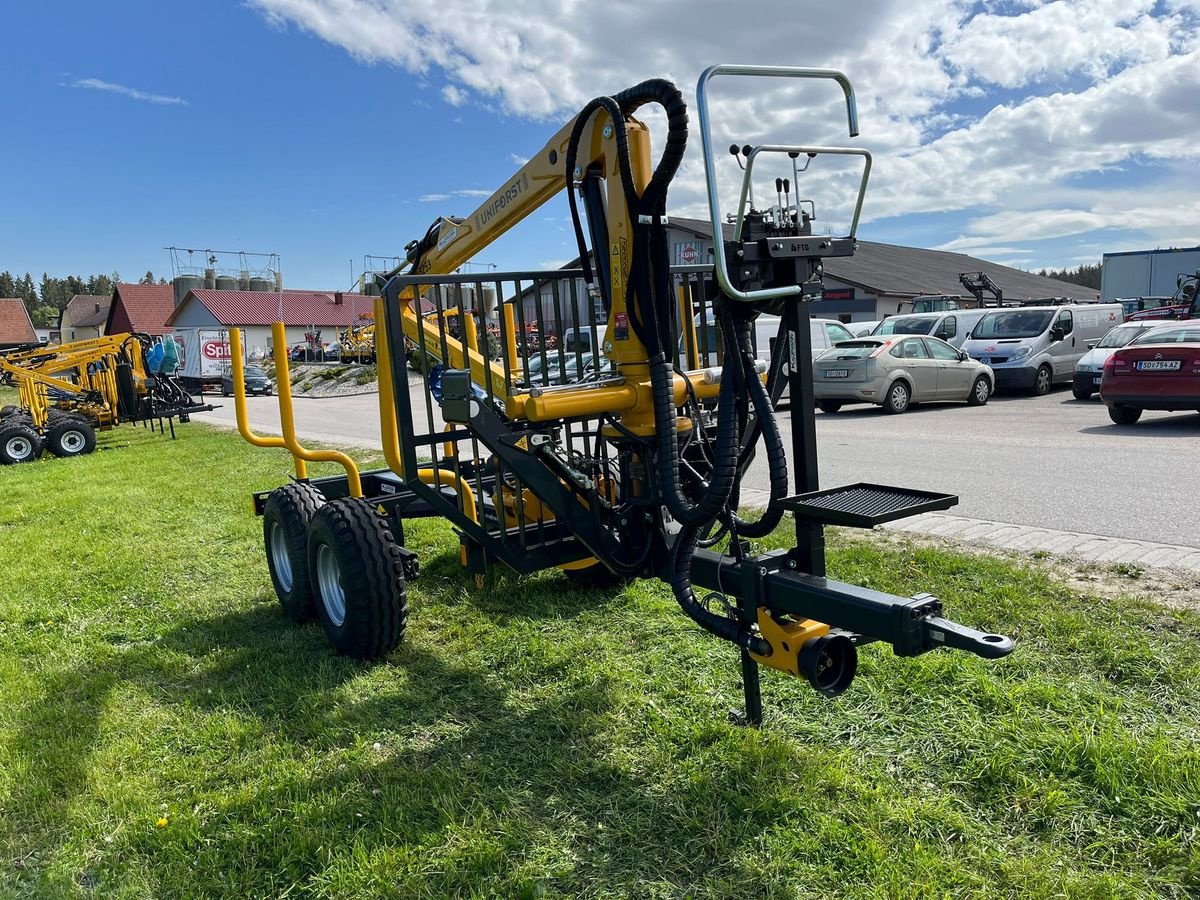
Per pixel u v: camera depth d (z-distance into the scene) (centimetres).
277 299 5641
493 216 423
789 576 282
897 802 267
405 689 382
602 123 335
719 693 352
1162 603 407
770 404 292
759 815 267
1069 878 229
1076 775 274
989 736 298
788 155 279
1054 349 1577
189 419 2116
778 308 284
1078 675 340
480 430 344
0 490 1095
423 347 384
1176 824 246
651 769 300
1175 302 2453
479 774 304
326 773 312
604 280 349
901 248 5184
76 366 1791
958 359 1423
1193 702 312
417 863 254
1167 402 982
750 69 271
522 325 359
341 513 412
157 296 6328
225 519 803
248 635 473
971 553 510
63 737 354
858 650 372
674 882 241
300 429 1734
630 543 369
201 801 298
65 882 259
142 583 589
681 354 400
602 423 366
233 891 250
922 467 823
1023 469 784
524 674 391
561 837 264
